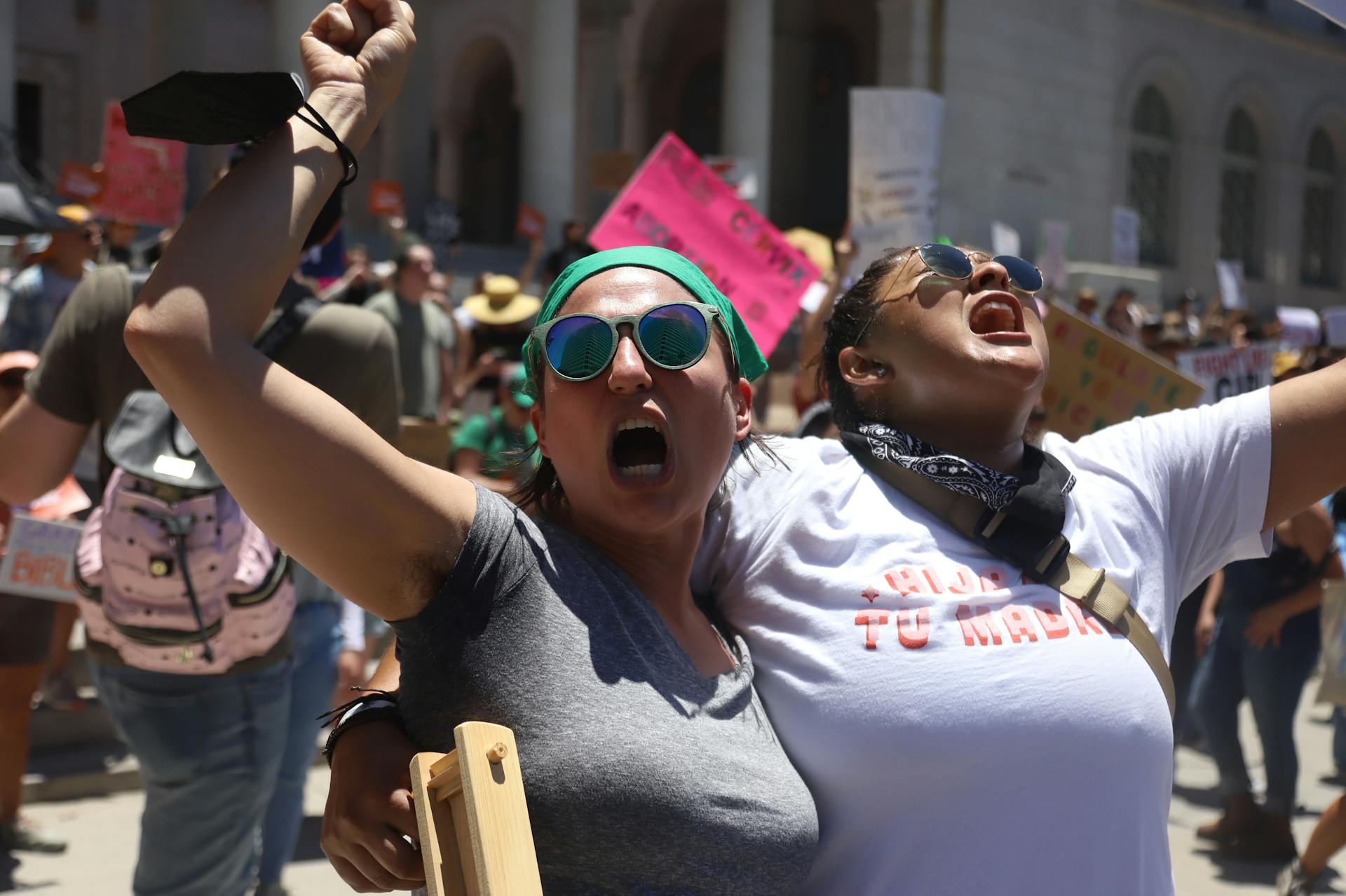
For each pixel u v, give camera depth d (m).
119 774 4.85
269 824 3.42
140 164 8.30
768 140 17.58
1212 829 4.99
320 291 6.46
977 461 1.73
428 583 1.30
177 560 2.39
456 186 26.67
